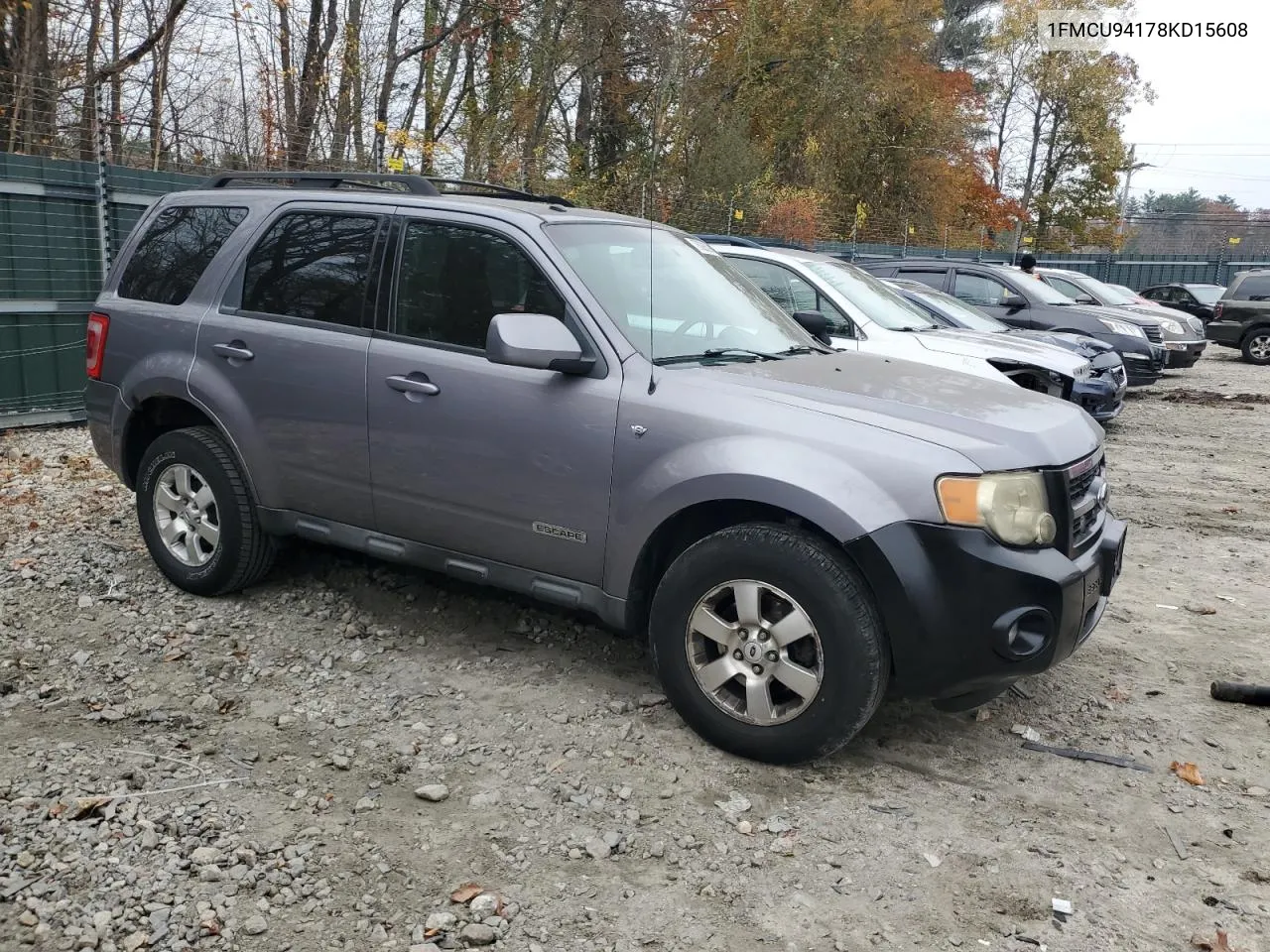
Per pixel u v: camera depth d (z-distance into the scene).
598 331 3.95
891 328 8.55
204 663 4.34
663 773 3.59
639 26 22.20
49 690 4.02
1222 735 4.08
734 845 3.20
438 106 20.91
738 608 3.62
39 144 12.17
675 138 22.52
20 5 12.90
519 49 21.00
